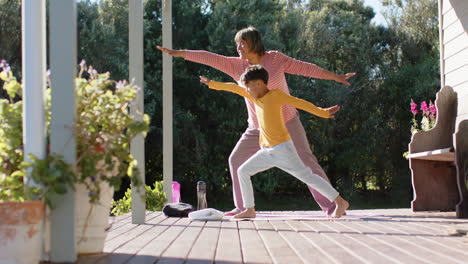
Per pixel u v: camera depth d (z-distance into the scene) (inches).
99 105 96.0
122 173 96.5
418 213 198.2
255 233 132.2
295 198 665.6
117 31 574.2
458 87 225.1
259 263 87.4
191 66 612.4
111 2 577.6
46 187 88.3
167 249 106.1
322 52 679.7
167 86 247.0
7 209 81.4
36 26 91.4
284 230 138.0
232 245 110.5
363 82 669.9
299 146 187.3
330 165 678.5
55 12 91.3
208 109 613.0
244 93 175.6
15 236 81.6
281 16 676.1
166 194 252.2
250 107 189.0
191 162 613.0
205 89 609.0
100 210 99.0
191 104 620.7
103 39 554.3
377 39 701.3
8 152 94.0
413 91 660.1
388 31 701.9
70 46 91.4
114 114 95.7
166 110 247.9
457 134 175.0
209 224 159.2
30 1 91.2
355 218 172.6
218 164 622.5
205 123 623.8
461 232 123.1
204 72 611.5
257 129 189.9
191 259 92.9
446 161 213.0
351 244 108.5
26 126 90.3
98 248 99.8
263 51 185.0
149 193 253.8
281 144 163.3
